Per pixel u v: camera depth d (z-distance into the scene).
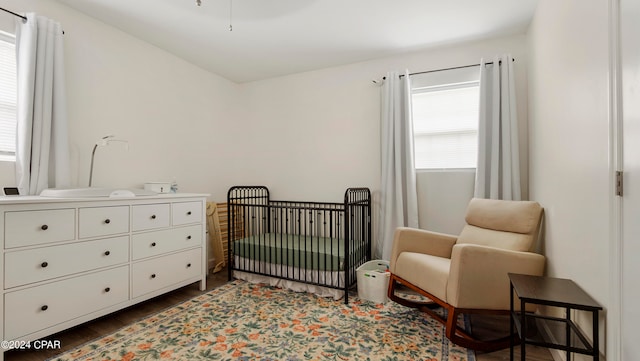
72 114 2.26
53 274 1.70
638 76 0.93
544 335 1.87
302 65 3.34
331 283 2.50
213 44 2.82
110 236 1.98
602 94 1.18
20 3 1.99
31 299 1.60
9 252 1.52
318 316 2.16
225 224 3.50
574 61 1.48
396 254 2.33
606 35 1.14
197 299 2.45
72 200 1.77
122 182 2.59
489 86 2.68
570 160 1.53
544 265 1.83
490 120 2.66
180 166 3.12
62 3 2.19
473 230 2.28
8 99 2.01
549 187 1.91
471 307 1.69
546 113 1.98
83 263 1.83
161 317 2.12
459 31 2.58
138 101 2.72
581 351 1.16
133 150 2.68
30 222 1.60
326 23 2.45
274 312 2.22
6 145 2.00
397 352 1.71
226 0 2.12
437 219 2.91
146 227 2.20
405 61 3.05
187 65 3.21
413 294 2.61
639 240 0.93
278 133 3.69
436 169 2.95
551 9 1.85
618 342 1.05
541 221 2.09
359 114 3.25
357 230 2.98
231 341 1.81
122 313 2.18
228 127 3.75
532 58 2.39
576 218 1.45
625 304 1.01
